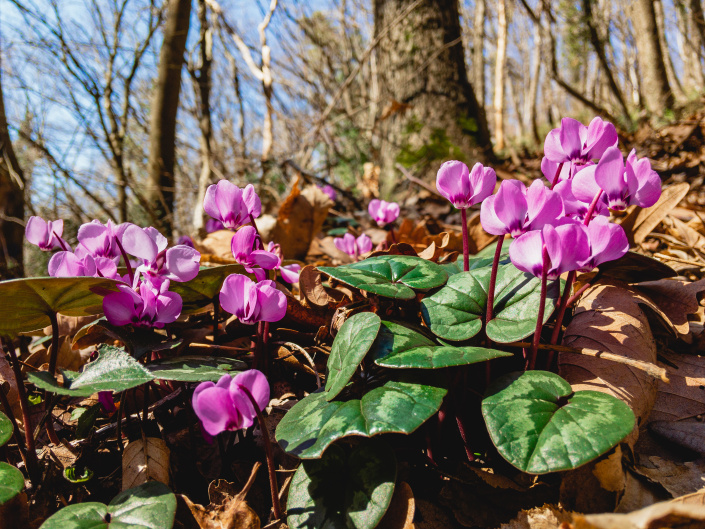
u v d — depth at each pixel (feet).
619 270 0.68
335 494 0.51
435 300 0.63
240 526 0.51
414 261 0.71
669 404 0.62
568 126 0.61
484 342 0.61
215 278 0.68
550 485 0.53
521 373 0.54
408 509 0.50
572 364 0.61
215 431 0.47
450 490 0.54
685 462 0.55
